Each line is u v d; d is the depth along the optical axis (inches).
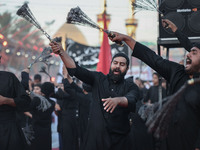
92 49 488.4
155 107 137.5
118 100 125.1
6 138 161.9
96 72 143.4
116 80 139.3
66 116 309.9
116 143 134.2
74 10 134.1
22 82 180.5
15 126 167.6
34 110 251.6
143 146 205.0
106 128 133.7
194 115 116.0
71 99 302.2
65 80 262.8
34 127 254.1
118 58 139.3
